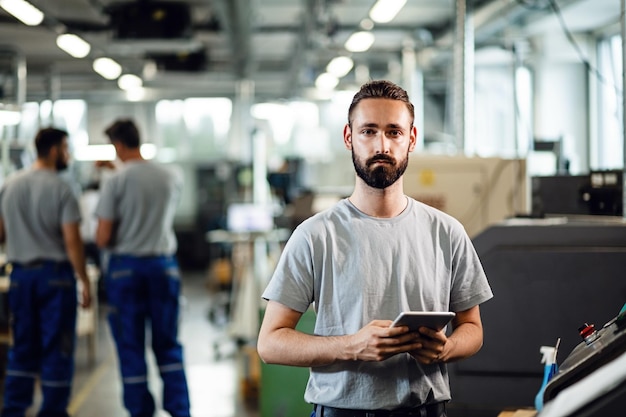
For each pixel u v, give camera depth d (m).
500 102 9.62
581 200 3.46
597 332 1.80
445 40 9.84
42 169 3.93
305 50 10.00
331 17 8.50
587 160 8.19
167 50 9.18
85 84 13.48
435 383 1.86
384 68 12.33
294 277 1.85
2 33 9.73
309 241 1.84
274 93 14.32
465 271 1.91
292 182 8.23
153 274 3.97
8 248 3.90
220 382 5.54
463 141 4.85
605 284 2.81
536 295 2.84
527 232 2.85
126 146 4.00
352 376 1.80
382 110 1.79
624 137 3.09
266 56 12.47
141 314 3.98
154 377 5.67
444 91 11.80
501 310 2.85
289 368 3.96
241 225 7.44
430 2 8.65
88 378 5.69
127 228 3.95
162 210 4.00
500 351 2.86
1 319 5.57
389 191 1.84
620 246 2.81
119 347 3.97
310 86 13.19
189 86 13.99
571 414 1.20
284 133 14.55
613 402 1.19
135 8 8.51
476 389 2.88
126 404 3.96
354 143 1.83
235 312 7.04
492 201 3.63
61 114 14.06
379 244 1.83
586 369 1.53
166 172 4.05
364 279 1.81
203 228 14.49
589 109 8.17
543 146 4.63
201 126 14.66
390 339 1.68
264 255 6.75
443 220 1.91
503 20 7.62
